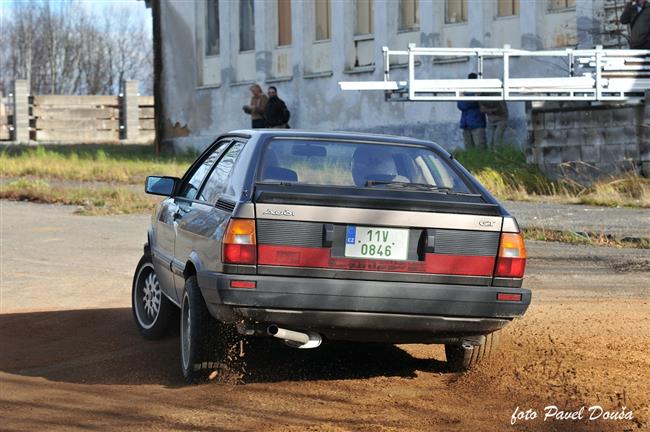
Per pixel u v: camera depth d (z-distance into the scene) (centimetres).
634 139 4244
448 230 1410
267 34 7050
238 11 7344
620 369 1552
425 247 1402
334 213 1383
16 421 1302
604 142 4328
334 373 1554
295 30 6844
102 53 15800
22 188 4616
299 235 1377
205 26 7575
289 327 1399
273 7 7056
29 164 5956
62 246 3033
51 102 10606
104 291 2317
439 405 1367
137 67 16175
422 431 1241
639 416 1305
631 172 4188
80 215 3881
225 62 7356
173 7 7719
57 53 15538
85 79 15762
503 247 1423
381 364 1620
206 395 1420
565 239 3092
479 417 1308
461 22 5941
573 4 5444
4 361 1659
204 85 7575
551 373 1530
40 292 2305
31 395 1435
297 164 1500
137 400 1399
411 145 1588
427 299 1397
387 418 1298
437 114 6056
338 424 1269
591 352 1670
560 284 2389
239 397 1406
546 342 1747
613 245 3000
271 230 1373
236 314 1374
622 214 3591
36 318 2009
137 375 1551
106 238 3212
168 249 1689
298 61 6838
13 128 10519
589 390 1431
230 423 1280
